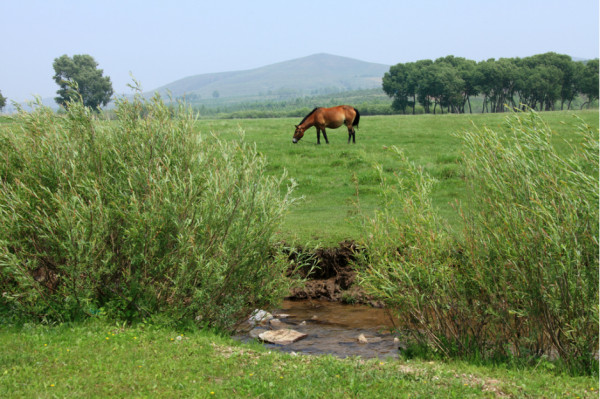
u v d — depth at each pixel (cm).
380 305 1188
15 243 899
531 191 793
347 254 1328
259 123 3812
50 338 803
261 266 991
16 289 921
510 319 812
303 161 2491
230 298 962
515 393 623
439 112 12425
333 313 1156
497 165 832
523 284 783
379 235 895
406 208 896
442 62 11881
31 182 970
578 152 809
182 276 901
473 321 845
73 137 1012
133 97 1063
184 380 656
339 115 2797
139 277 930
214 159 1005
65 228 885
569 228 755
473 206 864
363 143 2844
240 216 962
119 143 1016
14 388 607
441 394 614
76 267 889
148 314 927
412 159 2369
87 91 10731
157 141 1004
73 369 680
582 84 10525
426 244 837
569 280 744
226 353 785
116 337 819
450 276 840
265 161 1038
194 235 925
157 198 932
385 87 11650
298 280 1070
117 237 959
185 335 872
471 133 884
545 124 839
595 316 734
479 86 10606
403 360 808
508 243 782
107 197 964
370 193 1980
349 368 709
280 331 1015
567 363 761
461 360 799
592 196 760
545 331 796
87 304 898
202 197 955
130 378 652
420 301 842
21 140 1012
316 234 1409
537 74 10150
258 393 616
